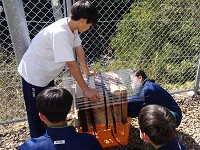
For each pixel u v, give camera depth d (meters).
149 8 4.50
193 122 3.42
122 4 4.59
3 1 2.43
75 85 2.81
